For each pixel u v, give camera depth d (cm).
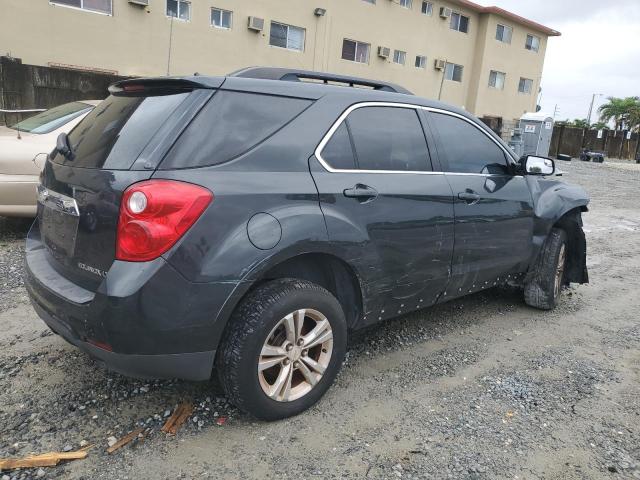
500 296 523
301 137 285
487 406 313
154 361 242
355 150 309
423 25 2641
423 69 2720
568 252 518
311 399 293
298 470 248
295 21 2100
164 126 251
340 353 302
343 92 314
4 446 254
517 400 322
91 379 318
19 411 283
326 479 243
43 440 260
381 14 2423
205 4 1833
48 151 567
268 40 2039
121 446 259
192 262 238
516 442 279
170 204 232
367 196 302
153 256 232
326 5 2184
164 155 242
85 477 237
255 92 277
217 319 248
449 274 367
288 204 267
